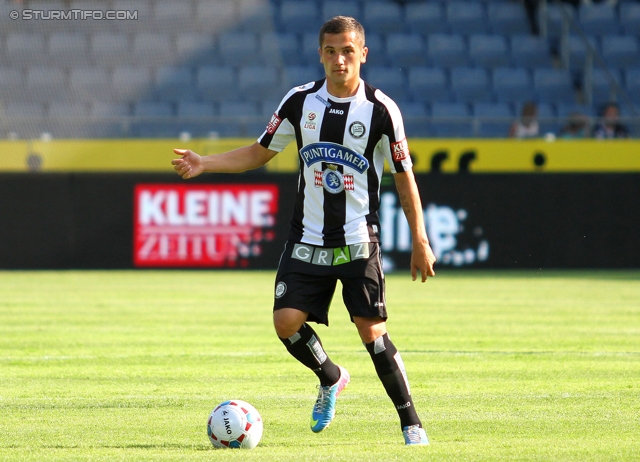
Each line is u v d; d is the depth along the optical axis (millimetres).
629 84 75062
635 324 33562
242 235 54438
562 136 60781
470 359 25734
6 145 57375
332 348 27875
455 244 55375
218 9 74562
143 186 54094
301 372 23594
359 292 15312
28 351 27156
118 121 61125
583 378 22734
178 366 24516
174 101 70188
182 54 72438
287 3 77188
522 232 55656
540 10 79438
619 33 79375
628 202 56094
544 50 77812
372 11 78750
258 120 60719
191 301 40156
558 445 15227
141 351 27188
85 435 16250
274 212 54562
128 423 17359
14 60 70750
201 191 54188
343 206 15406
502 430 16656
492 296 42812
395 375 15281
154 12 73438
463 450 14766
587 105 72750
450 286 47250
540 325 33188
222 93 71000
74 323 33375
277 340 29422
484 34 78875
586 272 54938
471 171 56531
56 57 71188
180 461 14008
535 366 24578
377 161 15609
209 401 19703
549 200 55750
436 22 79125
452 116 70938
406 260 54875
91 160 57781
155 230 54188
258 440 15289
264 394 20562
